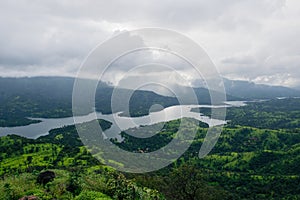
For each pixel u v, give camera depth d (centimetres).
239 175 9738
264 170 10694
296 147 12256
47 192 1848
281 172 10144
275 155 11494
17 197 1783
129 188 1988
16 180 2089
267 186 8988
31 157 7450
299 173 9962
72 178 2025
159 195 2325
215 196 4381
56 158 6869
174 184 3603
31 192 1816
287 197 8094
